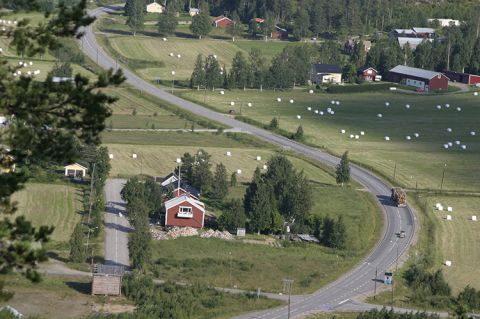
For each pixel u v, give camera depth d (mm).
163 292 177125
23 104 64750
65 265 190875
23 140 65000
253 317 173250
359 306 187000
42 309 161375
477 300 193375
